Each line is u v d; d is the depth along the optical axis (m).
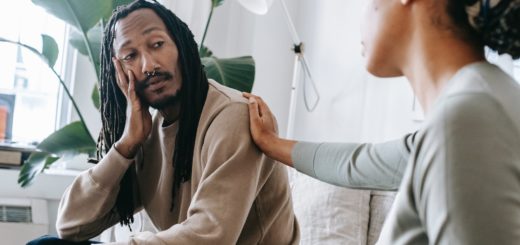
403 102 2.21
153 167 1.18
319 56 2.65
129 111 1.12
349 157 0.90
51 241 1.16
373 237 1.89
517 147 0.45
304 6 2.78
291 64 2.77
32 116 2.49
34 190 2.37
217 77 2.05
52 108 2.52
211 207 0.96
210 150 1.01
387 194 1.93
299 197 1.98
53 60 2.11
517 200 0.43
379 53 0.62
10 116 2.46
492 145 0.45
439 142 0.46
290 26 2.28
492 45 0.55
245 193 0.98
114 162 1.12
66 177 2.40
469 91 0.48
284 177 1.13
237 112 1.04
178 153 1.06
